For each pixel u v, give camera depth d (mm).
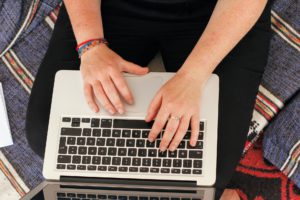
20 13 1306
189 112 928
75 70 1022
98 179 947
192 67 964
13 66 1374
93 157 954
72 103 977
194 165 938
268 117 1247
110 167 951
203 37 984
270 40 1231
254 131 1239
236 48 1085
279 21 1321
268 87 1264
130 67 997
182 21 1138
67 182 941
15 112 1351
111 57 1000
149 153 952
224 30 959
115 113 964
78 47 1035
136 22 1149
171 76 996
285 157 1225
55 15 1375
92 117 966
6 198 1322
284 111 1241
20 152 1330
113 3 1148
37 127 1074
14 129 1342
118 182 944
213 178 930
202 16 1119
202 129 947
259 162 1303
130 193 920
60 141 959
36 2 1326
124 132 960
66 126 964
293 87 1254
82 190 922
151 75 998
